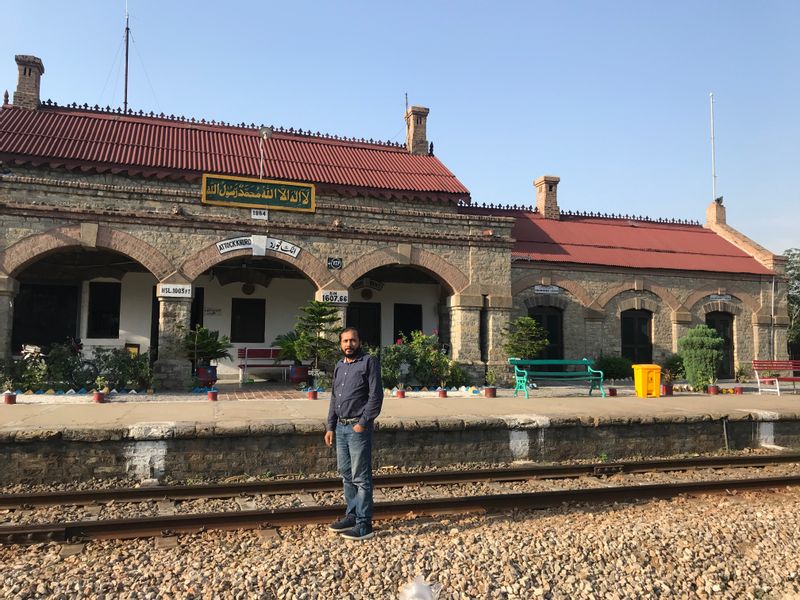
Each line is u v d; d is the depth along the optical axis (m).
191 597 4.70
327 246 17.94
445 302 22.08
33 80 21.56
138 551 5.79
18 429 8.38
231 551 5.77
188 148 21.38
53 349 15.73
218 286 20.50
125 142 20.59
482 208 26.44
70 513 7.19
